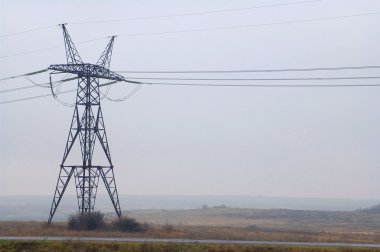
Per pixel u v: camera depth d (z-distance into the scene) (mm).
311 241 94188
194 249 73500
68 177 118375
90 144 118125
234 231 122875
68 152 118375
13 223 126812
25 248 73750
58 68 117188
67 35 121250
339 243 90188
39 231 101625
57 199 121875
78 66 118000
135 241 81312
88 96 118750
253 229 145625
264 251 74062
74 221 113312
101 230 110375
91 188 117812
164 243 77438
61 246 74125
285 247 76188
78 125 118188
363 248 77000
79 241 77438
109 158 119500
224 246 75500
